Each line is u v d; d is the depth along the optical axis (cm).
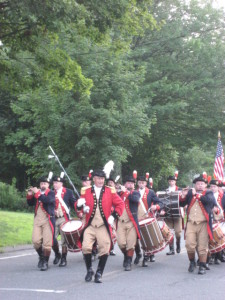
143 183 1248
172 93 3081
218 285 921
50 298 802
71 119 2511
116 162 2641
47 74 1648
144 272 1067
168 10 3269
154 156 3616
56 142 2625
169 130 3381
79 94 2509
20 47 1609
